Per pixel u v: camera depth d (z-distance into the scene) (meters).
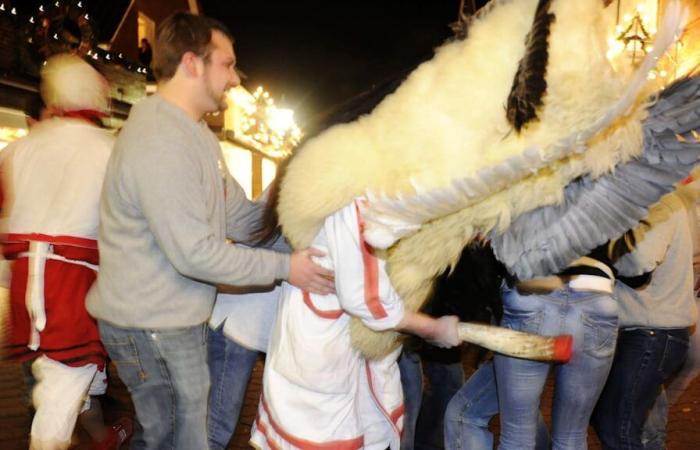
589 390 2.60
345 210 2.14
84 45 11.16
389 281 2.20
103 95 3.34
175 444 2.63
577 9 1.89
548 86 1.88
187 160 2.44
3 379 5.28
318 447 2.38
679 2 1.68
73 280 3.10
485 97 1.98
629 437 3.04
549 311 2.53
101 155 3.19
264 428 2.51
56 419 3.05
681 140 2.09
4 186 3.14
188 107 2.59
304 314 2.42
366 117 2.15
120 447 3.83
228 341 3.16
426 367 3.47
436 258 2.18
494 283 2.45
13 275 3.13
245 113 14.81
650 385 2.98
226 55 2.63
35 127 3.29
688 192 2.60
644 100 1.98
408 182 2.04
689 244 2.97
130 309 2.54
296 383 2.41
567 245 2.23
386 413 2.53
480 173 1.89
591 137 1.84
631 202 2.16
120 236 2.53
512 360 2.60
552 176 2.03
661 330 2.93
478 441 2.89
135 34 15.60
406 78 2.14
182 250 2.39
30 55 9.88
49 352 3.07
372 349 2.40
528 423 2.65
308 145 2.19
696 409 4.83
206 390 2.66
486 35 2.01
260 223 2.69
